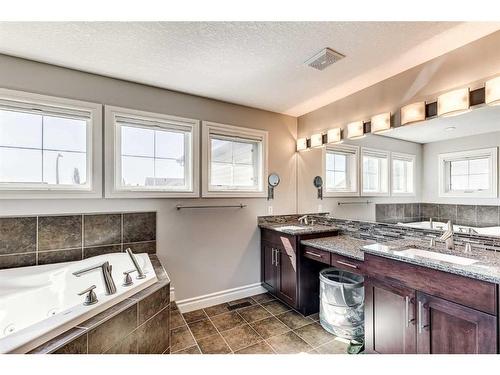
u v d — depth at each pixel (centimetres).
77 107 201
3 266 178
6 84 179
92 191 206
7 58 179
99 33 153
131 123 228
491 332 109
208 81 223
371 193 236
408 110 194
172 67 197
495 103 146
